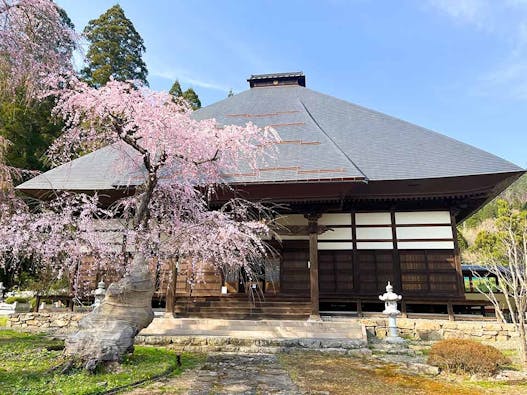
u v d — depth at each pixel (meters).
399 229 12.32
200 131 7.46
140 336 9.22
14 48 6.90
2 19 6.75
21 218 6.31
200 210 7.72
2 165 6.85
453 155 12.23
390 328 10.12
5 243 6.18
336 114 16.56
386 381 6.26
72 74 7.22
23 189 11.87
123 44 27.34
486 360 6.70
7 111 14.03
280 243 11.98
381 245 12.27
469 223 32.31
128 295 6.35
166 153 7.06
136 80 7.17
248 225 7.43
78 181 12.10
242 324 10.19
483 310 13.55
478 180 11.17
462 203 12.23
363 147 13.52
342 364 7.50
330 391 5.56
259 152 9.51
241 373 6.56
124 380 5.41
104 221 7.47
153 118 6.79
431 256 11.91
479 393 5.65
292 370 6.89
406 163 12.08
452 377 6.61
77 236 6.50
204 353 8.45
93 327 6.09
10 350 7.30
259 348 8.73
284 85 21.62
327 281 12.20
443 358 7.07
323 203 11.37
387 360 7.96
